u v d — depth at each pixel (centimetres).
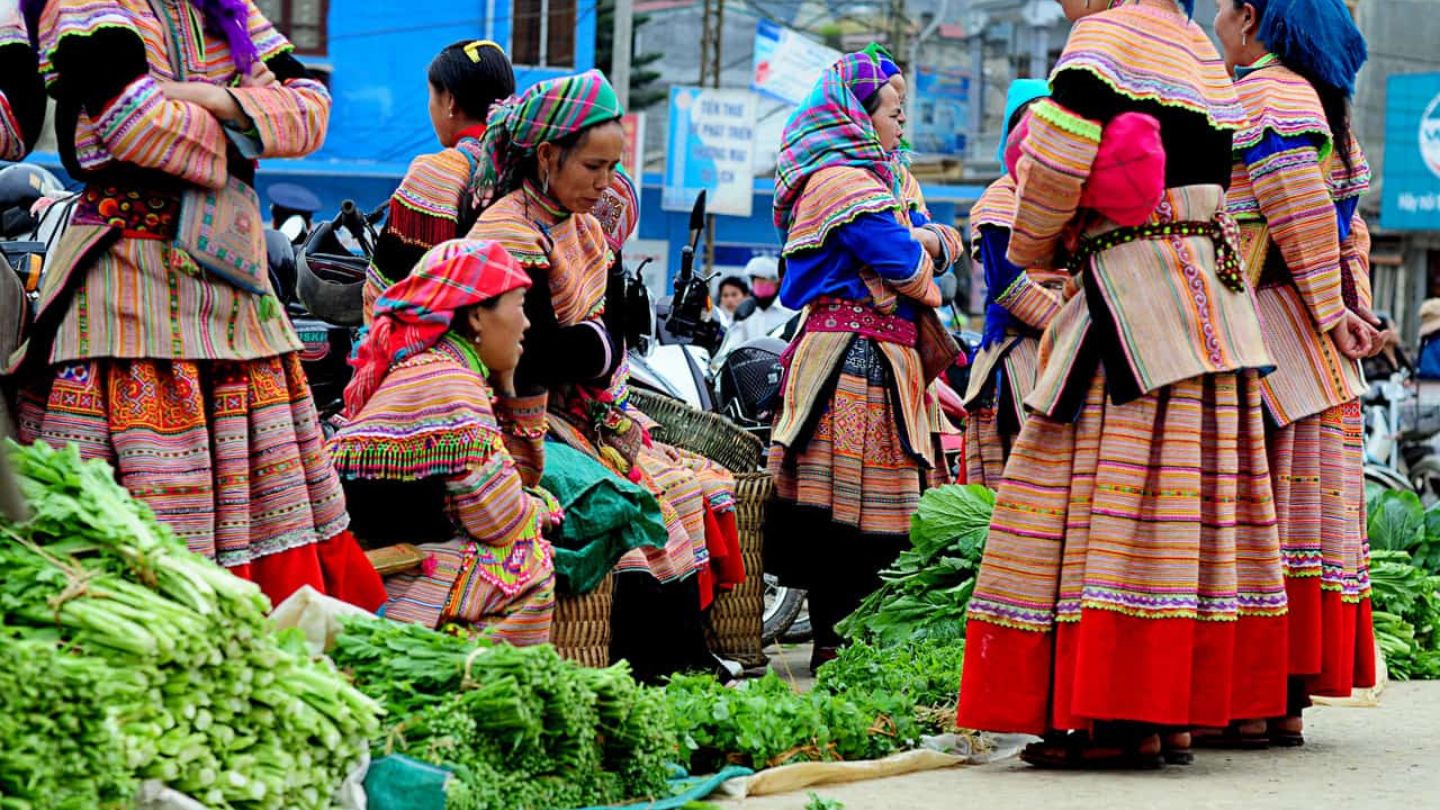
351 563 507
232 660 369
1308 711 696
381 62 2948
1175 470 529
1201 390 536
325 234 728
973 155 4766
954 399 1002
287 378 507
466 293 521
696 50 5006
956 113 4775
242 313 486
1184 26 545
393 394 519
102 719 339
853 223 757
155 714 353
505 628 524
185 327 473
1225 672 539
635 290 765
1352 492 625
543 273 588
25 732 330
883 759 538
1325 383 596
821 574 782
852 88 780
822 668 672
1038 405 538
